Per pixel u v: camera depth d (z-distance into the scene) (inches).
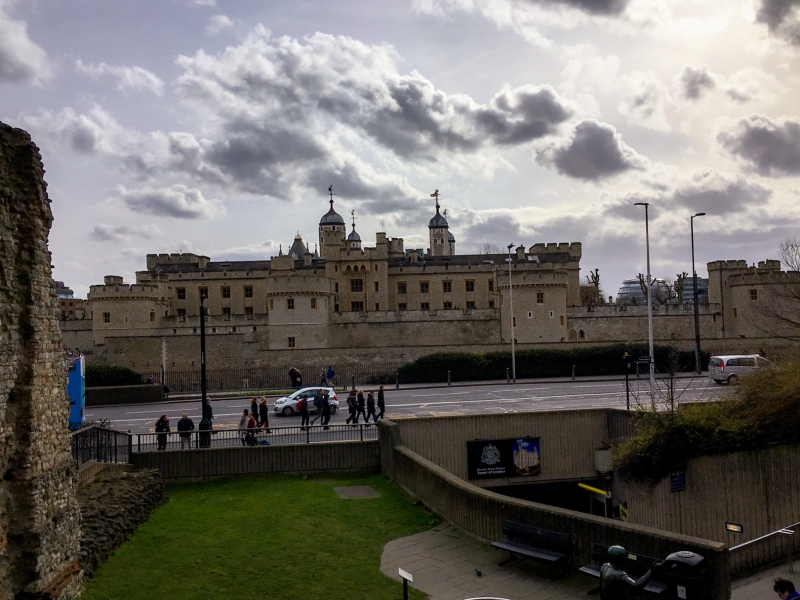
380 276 3398.1
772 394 834.8
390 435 970.7
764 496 800.3
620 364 2372.0
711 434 849.5
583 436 1181.1
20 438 493.0
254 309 3420.3
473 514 687.1
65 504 541.3
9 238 491.8
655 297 4274.1
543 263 3353.8
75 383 1159.6
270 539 675.4
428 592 555.2
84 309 3508.9
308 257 3627.0
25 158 514.3
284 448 979.3
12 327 490.6
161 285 2906.0
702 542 498.6
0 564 463.5
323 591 552.7
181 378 2277.3
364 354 2452.0
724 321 3078.2
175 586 555.2
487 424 1131.9
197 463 950.4
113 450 950.4
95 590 545.3
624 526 549.0
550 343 2508.6
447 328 2896.2
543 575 583.2
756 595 566.6
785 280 2620.6
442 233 5108.3
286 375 2395.4
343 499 842.2
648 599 507.2
